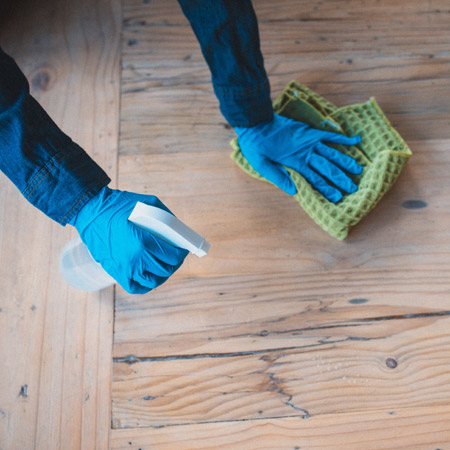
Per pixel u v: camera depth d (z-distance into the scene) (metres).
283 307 1.08
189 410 1.01
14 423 1.00
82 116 1.27
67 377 1.03
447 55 1.35
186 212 1.17
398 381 1.03
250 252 1.13
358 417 1.00
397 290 1.10
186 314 1.08
